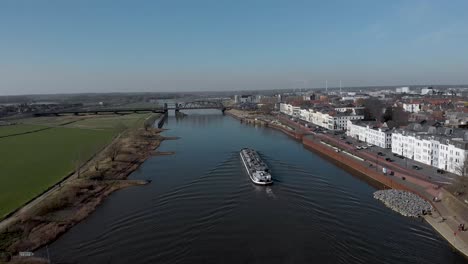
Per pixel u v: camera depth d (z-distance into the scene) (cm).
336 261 8069
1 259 8188
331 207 11331
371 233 9469
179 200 12200
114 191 13588
